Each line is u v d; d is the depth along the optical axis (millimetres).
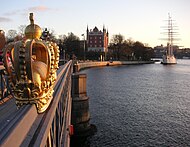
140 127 27406
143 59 197000
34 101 4777
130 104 39844
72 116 25156
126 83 68375
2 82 10734
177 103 41688
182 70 126938
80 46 157875
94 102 40969
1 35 30250
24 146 2723
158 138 24062
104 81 71875
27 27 5801
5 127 2670
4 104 9758
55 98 6012
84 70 109250
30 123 3494
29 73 4848
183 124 28656
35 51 5559
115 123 28766
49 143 4031
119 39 186125
